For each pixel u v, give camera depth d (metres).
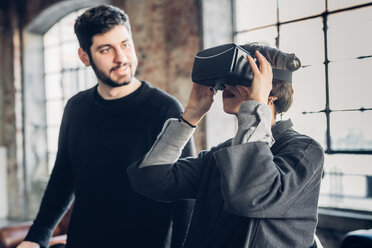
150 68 4.05
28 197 6.27
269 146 0.95
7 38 6.35
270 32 3.58
